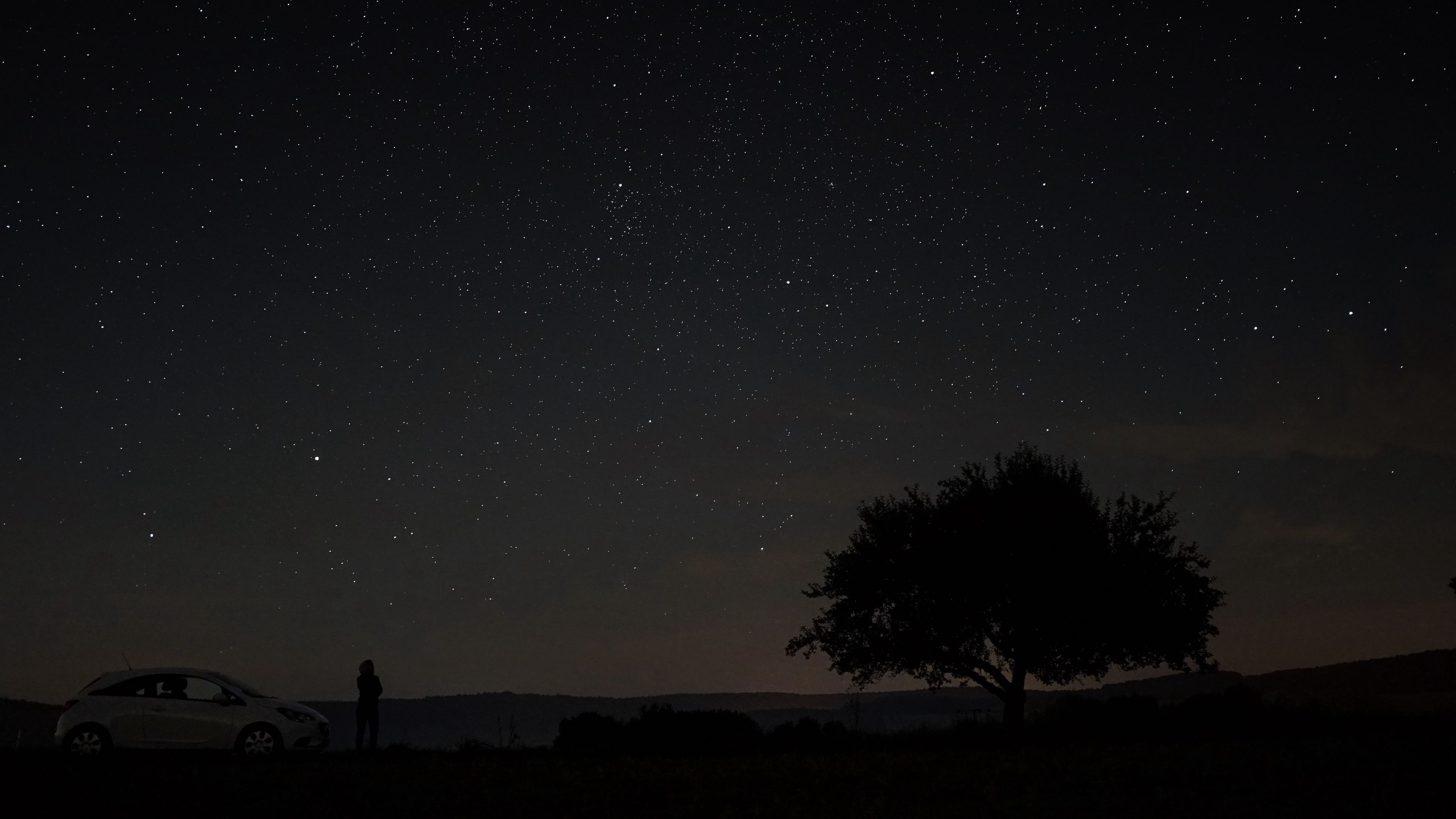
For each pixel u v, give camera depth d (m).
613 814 12.13
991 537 28.64
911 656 29.20
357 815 12.11
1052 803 11.70
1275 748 15.92
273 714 19.86
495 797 13.28
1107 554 28.36
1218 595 28.92
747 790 13.61
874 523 30.67
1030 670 28.84
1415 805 10.34
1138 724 24.00
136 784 14.31
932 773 14.64
